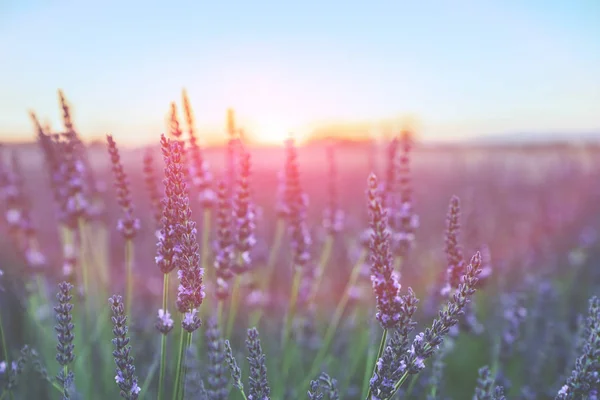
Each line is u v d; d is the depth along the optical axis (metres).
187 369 0.40
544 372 0.53
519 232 1.11
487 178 1.53
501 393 0.31
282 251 0.78
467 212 0.66
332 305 0.69
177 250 0.27
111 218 0.67
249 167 0.37
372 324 0.43
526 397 0.48
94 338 0.46
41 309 0.50
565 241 1.07
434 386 0.37
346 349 0.53
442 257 0.88
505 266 0.84
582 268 0.87
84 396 0.42
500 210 1.27
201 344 0.42
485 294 0.74
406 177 0.41
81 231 0.42
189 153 0.39
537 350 0.55
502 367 0.46
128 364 0.27
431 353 0.26
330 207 0.50
